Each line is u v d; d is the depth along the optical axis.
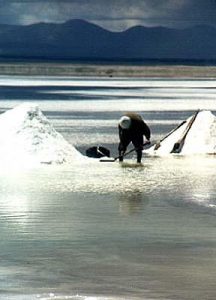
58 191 30.08
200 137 45.88
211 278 18.25
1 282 17.78
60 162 38.72
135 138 40.19
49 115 82.38
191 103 115.44
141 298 16.69
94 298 16.66
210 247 21.34
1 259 19.81
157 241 21.98
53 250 20.80
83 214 25.69
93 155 42.16
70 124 69.50
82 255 20.34
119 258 20.08
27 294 16.88
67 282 17.86
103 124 69.94
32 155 38.88
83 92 157.88
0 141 39.84
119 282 17.89
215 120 46.75
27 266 19.19
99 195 29.38
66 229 23.39
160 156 43.56
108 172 35.81
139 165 38.78
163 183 32.44
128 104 110.00
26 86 192.88
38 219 24.77
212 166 38.56
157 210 26.52
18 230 23.17
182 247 21.30
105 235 22.64
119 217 25.28
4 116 41.34
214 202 28.06
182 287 17.50
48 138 40.12
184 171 36.41
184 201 28.23
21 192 29.75
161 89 188.75
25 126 40.19
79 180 33.03
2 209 26.30
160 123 72.62
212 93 161.75
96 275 18.47
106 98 130.38
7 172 35.28
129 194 29.66
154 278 18.25
